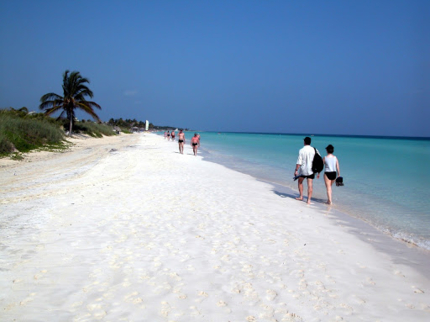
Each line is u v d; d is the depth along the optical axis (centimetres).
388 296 402
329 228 691
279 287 411
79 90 4000
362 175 1553
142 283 406
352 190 1170
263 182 1298
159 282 411
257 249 541
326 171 939
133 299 367
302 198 995
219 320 332
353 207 906
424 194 1097
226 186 1145
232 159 2317
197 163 1884
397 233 673
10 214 691
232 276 436
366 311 364
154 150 2803
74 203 809
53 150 2345
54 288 383
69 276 416
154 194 952
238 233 621
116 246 528
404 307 377
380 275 463
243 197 970
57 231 591
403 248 583
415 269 489
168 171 1469
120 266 452
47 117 3756
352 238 629
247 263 482
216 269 457
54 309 340
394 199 1016
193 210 784
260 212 795
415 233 675
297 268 471
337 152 3350
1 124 2139
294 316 346
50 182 1095
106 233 591
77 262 459
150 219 693
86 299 362
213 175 1410
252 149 3575
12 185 1027
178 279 421
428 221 768
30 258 466
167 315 338
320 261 502
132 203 830
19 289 377
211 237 592
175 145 3888
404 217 803
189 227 648
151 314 338
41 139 2602
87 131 4778
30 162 1672
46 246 515
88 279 410
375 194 1095
